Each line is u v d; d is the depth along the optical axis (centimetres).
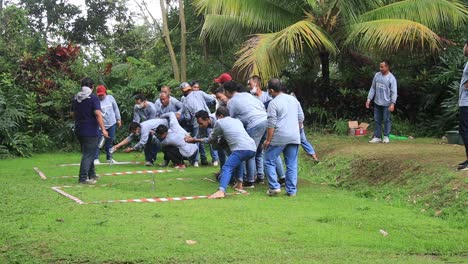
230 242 514
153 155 1145
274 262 453
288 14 1466
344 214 643
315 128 1433
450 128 1316
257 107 858
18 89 1469
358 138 1280
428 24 1349
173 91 1579
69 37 3192
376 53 1408
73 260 464
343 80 1503
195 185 873
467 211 621
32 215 623
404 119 1450
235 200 737
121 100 1479
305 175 989
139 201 719
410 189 751
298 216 631
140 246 498
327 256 472
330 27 1399
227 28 1482
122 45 2438
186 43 1973
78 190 806
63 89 1476
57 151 1446
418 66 1491
